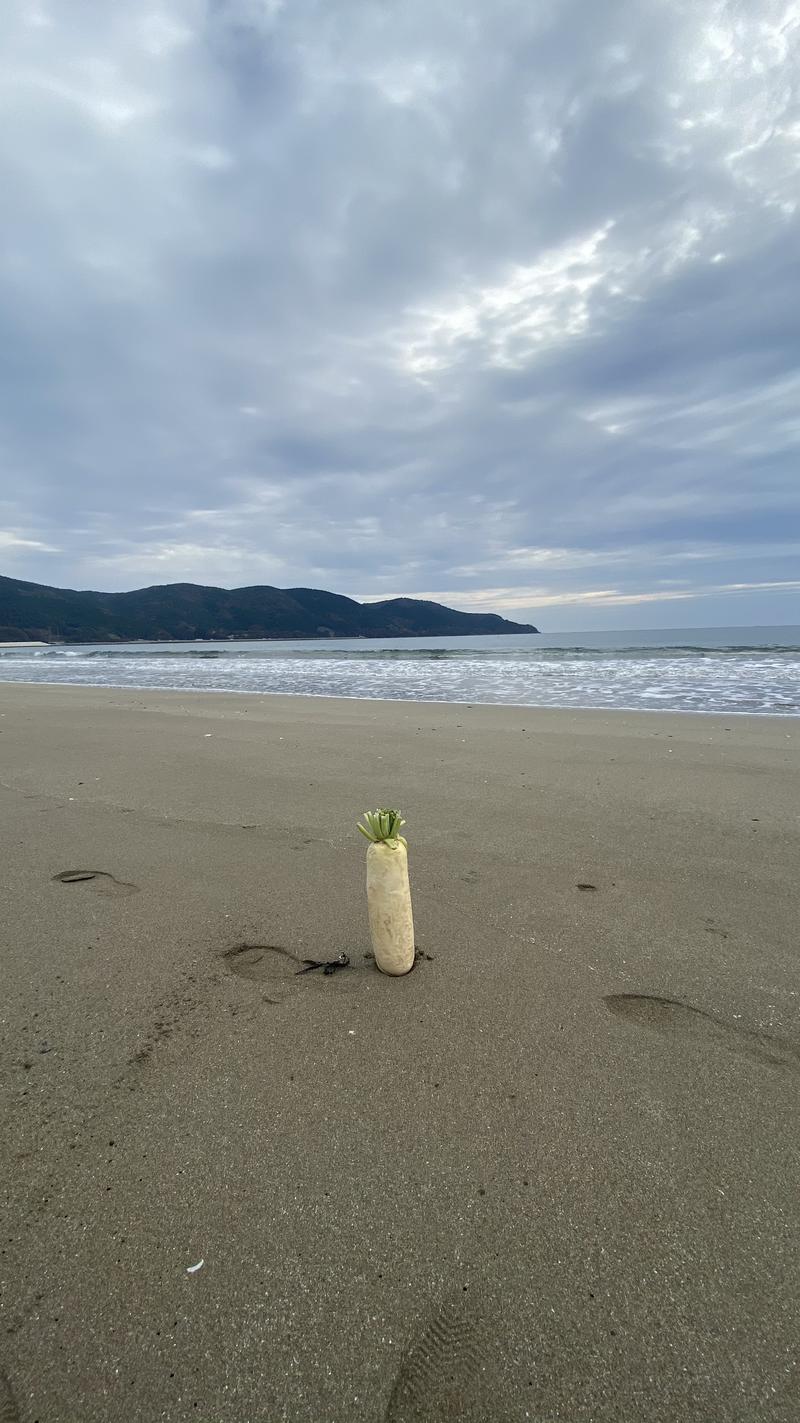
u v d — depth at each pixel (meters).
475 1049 2.11
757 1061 2.04
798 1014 2.28
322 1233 1.46
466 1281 1.35
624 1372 1.19
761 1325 1.26
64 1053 2.10
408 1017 2.29
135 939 2.88
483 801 5.18
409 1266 1.38
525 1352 1.22
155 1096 1.90
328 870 3.69
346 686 15.83
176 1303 1.31
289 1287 1.34
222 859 3.88
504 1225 1.48
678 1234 1.45
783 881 3.46
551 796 5.30
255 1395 1.16
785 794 5.19
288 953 2.75
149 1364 1.20
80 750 7.53
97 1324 1.27
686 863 3.76
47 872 3.70
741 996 2.40
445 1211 1.51
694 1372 1.18
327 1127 1.78
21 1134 1.75
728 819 4.58
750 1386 1.16
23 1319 1.28
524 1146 1.71
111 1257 1.41
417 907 3.22
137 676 20.77
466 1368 1.20
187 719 10.22
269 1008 2.35
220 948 2.79
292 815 4.82
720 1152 1.68
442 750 7.32
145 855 3.96
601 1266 1.38
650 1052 2.09
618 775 5.98
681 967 2.61
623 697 12.06
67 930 2.97
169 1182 1.60
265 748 7.59
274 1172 1.62
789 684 13.15
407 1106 1.86
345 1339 1.25
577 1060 2.05
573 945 2.81
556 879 3.56
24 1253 1.41
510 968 2.62
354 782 5.87
